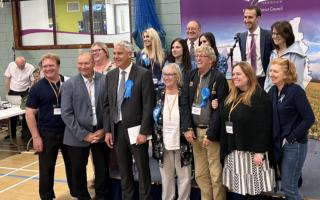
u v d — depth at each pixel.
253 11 3.70
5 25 7.44
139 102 3.30
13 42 7.45
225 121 2.95
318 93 4.88
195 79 3.20
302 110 2.67
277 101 2.79
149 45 3.92
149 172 3.39
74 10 6.88
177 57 3.76
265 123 2.80
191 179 3.44
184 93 3.22
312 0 4.85
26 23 7.31
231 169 2.96
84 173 3.67
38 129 3.61
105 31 6.68
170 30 6.02
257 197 2.99
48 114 3.56
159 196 3.66
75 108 3.49
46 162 3.61
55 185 4.40
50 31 7.14
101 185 3.70
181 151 3.25
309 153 4.21
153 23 5.88
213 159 3.13
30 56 7.35
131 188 3.47
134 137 3.29
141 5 5.84
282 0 5.00
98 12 6.68
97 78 3.58
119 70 3.38
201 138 3.16
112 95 3.38
